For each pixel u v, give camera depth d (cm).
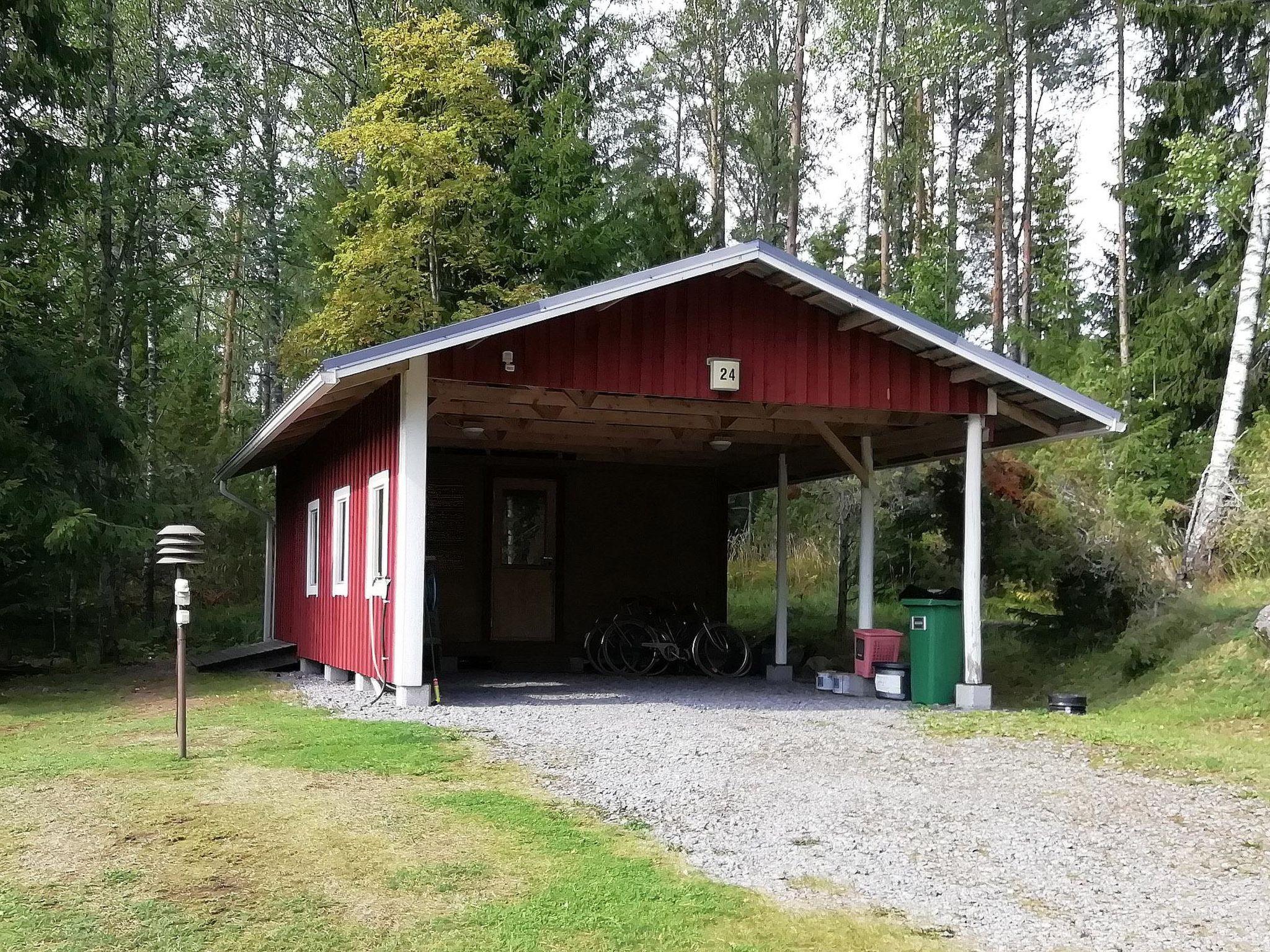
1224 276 1730
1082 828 554
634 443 1348
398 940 384
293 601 1494
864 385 992
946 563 1433
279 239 2220
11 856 470
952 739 789
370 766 653
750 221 3397
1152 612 1141
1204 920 423
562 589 1498
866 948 387
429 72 1898
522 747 723
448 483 1467
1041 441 1105
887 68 2669
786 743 762
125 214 1941
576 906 418
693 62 3241
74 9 1747
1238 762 702
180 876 445
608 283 879
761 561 2314
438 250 2080
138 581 2097
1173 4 1736
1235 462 1379
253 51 2547
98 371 1484
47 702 1021
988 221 3109
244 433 2439
